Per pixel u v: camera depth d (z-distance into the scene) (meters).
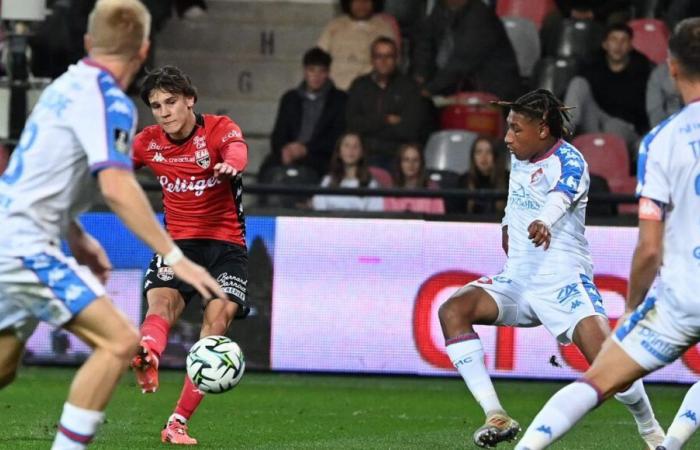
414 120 42.88
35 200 15.63
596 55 45.06
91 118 15.41
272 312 36.34
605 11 50.25
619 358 16.52
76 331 15.91
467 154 42.62
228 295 23.36
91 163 15.29
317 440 24.48
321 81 43.22
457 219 36.03
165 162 23.72
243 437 24.66
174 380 35.06
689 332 16.14
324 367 36.25
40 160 15.63
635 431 26.84
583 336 22.31
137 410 28.75
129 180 15.31
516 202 23.11
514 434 21.83
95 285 15.80
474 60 46.03
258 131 50.16
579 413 16.55
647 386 36.19
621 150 42.53
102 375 15.61
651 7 50.97
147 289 23.36
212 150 23.47
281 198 40.34
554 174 22.39
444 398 33.00
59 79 16.06
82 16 44.31
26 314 16.02
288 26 52.25
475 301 23.03
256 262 36.38
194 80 51.47
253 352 36.44
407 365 36.16
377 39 43.03
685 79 16.38
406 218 36.19
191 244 23.84
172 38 51.97
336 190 36.19
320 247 36.28
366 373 36.22
